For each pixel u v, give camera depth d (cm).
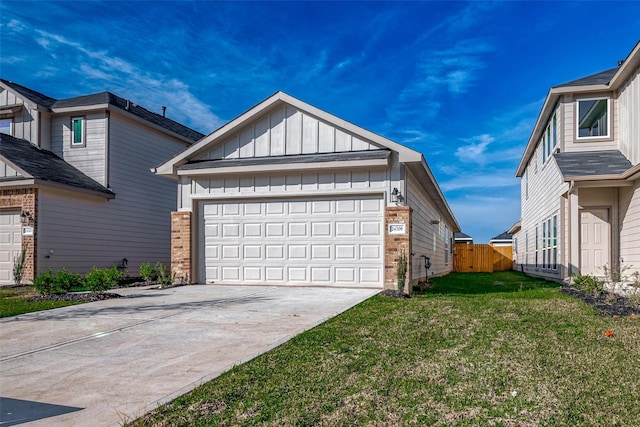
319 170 1124
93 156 1602
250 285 1184
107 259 1575
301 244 1157
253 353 509
